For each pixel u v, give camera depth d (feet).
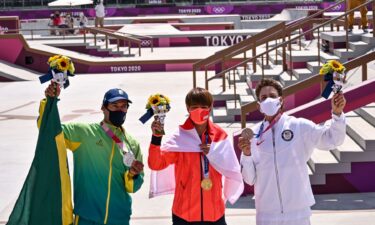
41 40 105.50
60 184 17.33
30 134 47.62
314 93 46.16
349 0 55.26
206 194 17.12
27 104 62.23
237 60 70.90
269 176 17.42
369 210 26.61
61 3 140.05
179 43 110.32
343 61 49.80
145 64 86.38
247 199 28.91
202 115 16.74
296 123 17.49
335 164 28.71
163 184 18.02
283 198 17.38
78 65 87.10
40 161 17.31
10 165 37.93
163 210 28.37
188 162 17.13
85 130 17.60
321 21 67.15
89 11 167.63
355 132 30.45
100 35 112.27
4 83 80.12
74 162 17.74
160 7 174.09
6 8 173.17
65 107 58.59
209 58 56.03
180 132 17.34
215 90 54.80
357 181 28.84
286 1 169.27
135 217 27.30
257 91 17.81
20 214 17.52
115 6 175.73
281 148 17.34
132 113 54.44
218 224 17.35
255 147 17.56
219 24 128.57
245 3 172.86
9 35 88.63
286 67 54.85
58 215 17.38
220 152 17.06
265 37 57.93
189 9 172.86
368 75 43.73
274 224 17.48
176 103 58.65
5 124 51.96
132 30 118.83
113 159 17.56
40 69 89.35
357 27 63.10
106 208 17.47
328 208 27.04
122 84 73.82
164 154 17.22
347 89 30.22
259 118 48.60
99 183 17.49
